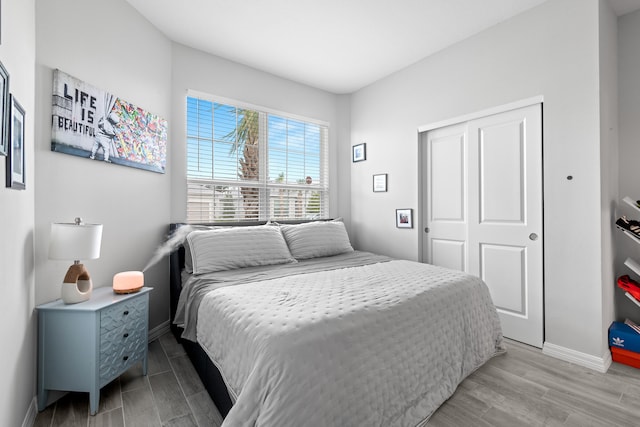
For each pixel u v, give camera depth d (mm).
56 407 1590
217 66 3053
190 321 1893
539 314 2340
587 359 2051
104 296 1785
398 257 3443
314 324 1224
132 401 1647
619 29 2357
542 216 2326
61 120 1747
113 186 2158
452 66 2883
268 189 3455
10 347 1226
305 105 3754
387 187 3564
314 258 2840
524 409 1583
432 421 1485
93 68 1991
